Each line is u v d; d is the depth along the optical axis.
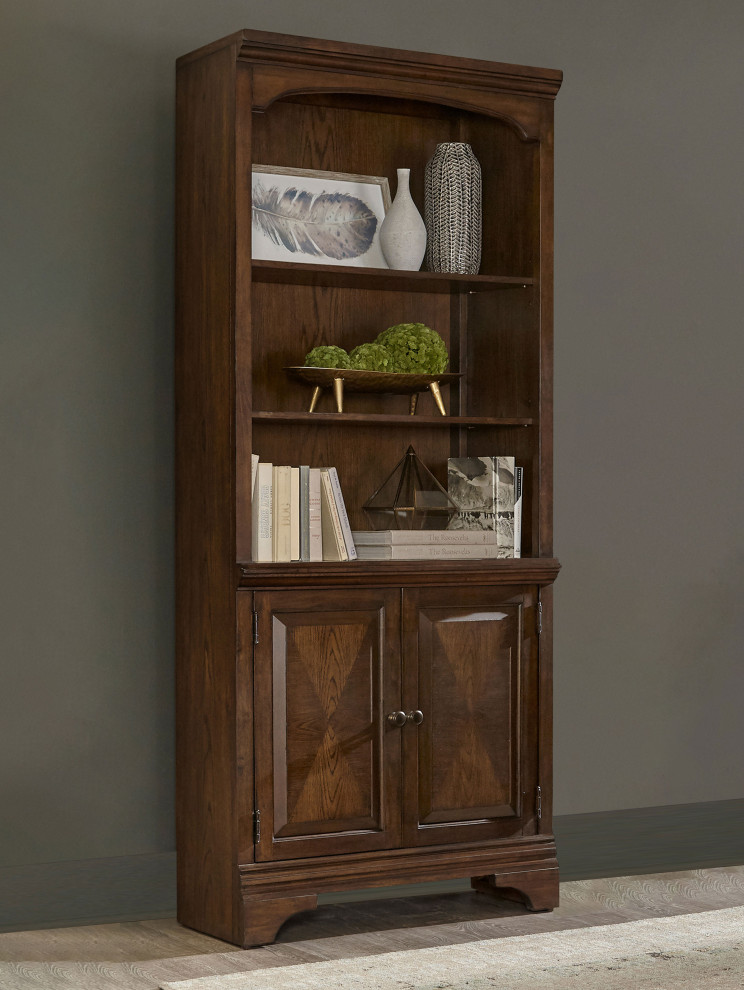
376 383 3.63
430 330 3.69
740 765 4.52
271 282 3.67
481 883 3.85
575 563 4.27
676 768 4.41
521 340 3.72
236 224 3.27
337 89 3.39
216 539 3.36
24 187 3.54
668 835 4.38
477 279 3.61
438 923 3.49
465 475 3.79
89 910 3.57
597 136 4.30
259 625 3.28
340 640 3.38
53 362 3.56
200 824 3.44
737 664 4.52
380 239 3.68
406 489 3.70
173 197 3.70
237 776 3.26
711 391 4.48
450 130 3.96
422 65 3.47
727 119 4.50
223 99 3.32
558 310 4.24
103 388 3.62
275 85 3.31
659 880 4.05
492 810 3.56
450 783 3.51
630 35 4.36
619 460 4.33
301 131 3.75
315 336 3.77
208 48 3.40
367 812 3.41
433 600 3.50
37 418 3.54
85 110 3.60
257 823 3.27
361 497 3.84
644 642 4.37
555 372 4.24
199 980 2.97
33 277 3.54
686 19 4.44
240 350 3.27
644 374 4.37
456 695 3.52
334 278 3.58
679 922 3.46
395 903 3.72
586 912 3.63
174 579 3.69
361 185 3.78
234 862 3.27
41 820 3.52
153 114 3.68
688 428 4.45
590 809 4.28
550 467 3.67
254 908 3.25
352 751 3.39
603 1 4.32
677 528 4.43
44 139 3.56
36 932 3.45
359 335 3.83
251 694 3.27
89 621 3.59
